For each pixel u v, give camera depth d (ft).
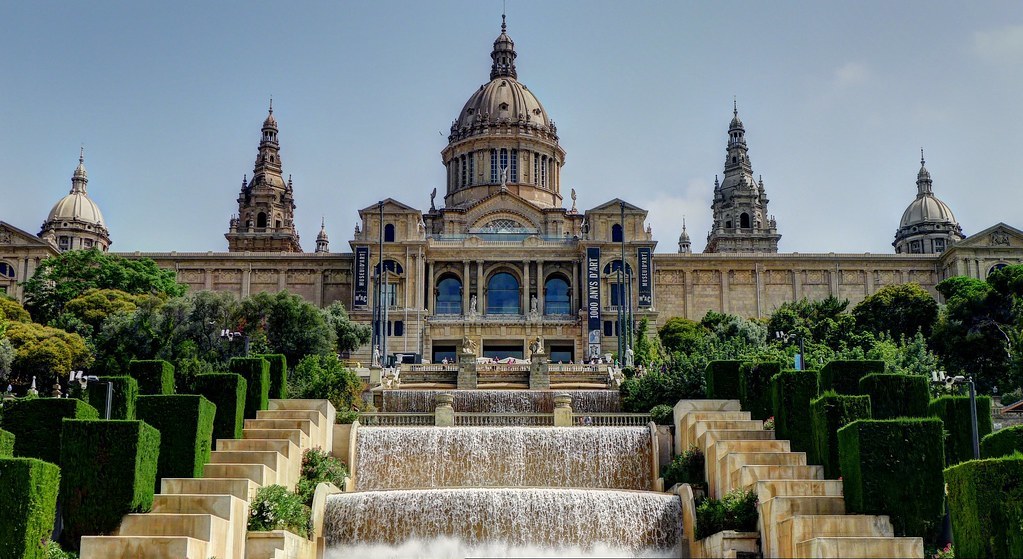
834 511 144.87
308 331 310.45
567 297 459.73
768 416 197.77
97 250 407.03
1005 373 302.04
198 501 148.77
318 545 163.32
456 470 192.65
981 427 168.66
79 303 350.02
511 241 465.47
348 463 193.06
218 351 285.64
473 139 525.75
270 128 639.35
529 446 193.98
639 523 165.48
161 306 308.40
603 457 194.18
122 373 286.25
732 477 164.76
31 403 156.56
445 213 497.05
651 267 444.55
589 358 414.21
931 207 647.97
